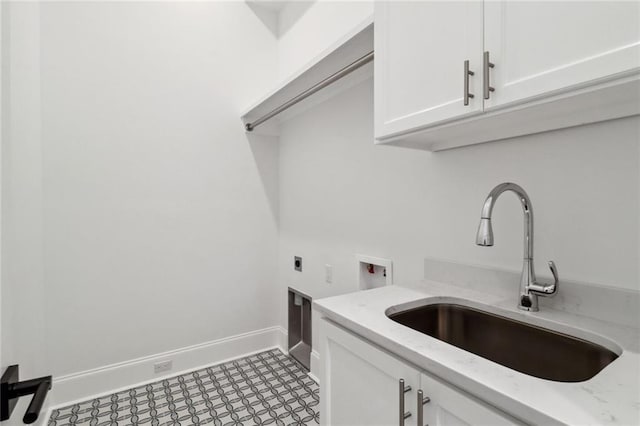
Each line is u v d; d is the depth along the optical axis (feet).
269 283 9.20
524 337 3.29
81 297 6.78
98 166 6.94
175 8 7.86
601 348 2.74
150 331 7.53
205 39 8.23
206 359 8.18
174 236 7.82
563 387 2.04
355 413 3.37
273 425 5.82
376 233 5.96
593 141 3.22
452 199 4.60
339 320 3.43
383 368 2.97
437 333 3.98
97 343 6.94
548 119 3.27
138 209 7.38
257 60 9.00
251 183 8.89
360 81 6.30
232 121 8.60
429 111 3.38
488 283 4.09
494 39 2.80
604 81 2.24
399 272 5.48
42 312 6.33
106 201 7.02
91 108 6.86
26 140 5.93
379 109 4.04
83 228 6.79
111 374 7.04
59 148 6.54
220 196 8.43
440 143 4.52
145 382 7.34
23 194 5.80
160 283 7.64
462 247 4.48
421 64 3.46
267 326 9.16
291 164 8.67
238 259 8.71
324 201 7.37
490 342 3.58
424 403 2.57
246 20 8.86
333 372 3.71
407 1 3.64
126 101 7.23
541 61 2.51
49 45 6.43
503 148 3.98
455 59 3.11
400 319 3.70
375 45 4.11
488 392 2.08
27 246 5.90
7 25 4.70
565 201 3.43
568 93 2.44
